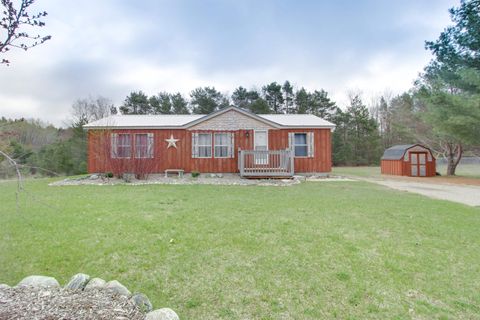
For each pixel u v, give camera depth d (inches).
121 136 545.3
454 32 498.9
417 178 582.6
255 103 1305.4
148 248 152.6
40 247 152.2
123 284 117.6
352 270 130.3
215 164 553.9
